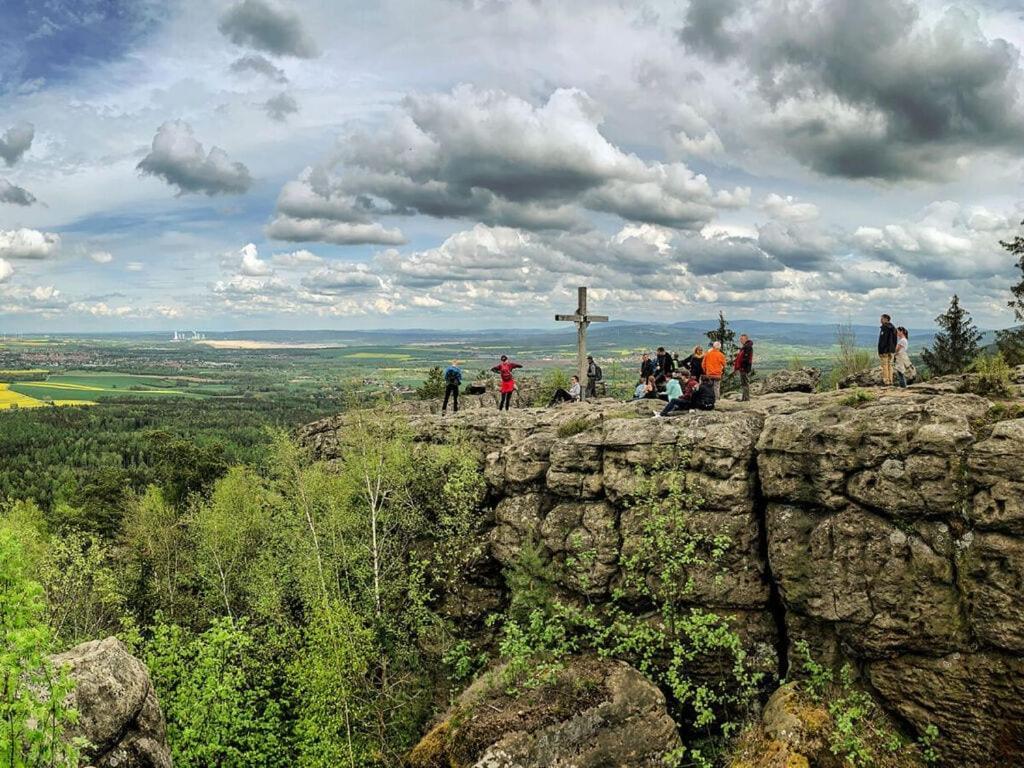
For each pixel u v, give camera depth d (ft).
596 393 141.59
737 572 65.77
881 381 104.78
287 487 106.42
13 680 27.99
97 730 40.45
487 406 152.46
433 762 59.82
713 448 68.39
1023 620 50.90
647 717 60.75
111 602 108.99
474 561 85.97
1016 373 74.49
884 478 57.72
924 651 55.26
